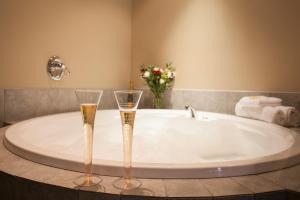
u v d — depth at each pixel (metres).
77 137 1.87
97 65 2.61
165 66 2.68
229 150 1.81
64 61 2.38
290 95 2.07
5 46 2.03
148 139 1.96
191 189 0.76
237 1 2.29
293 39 2.08
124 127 0.78
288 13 2.09
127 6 2.81
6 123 1.97
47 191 0.79
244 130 1.77
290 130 1.54
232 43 2.33
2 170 0.88
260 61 2.22
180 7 2.57
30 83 2.17
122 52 2.80
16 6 2.06
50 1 2.26
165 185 0.79
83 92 0.79
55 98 2.30
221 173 0.85
